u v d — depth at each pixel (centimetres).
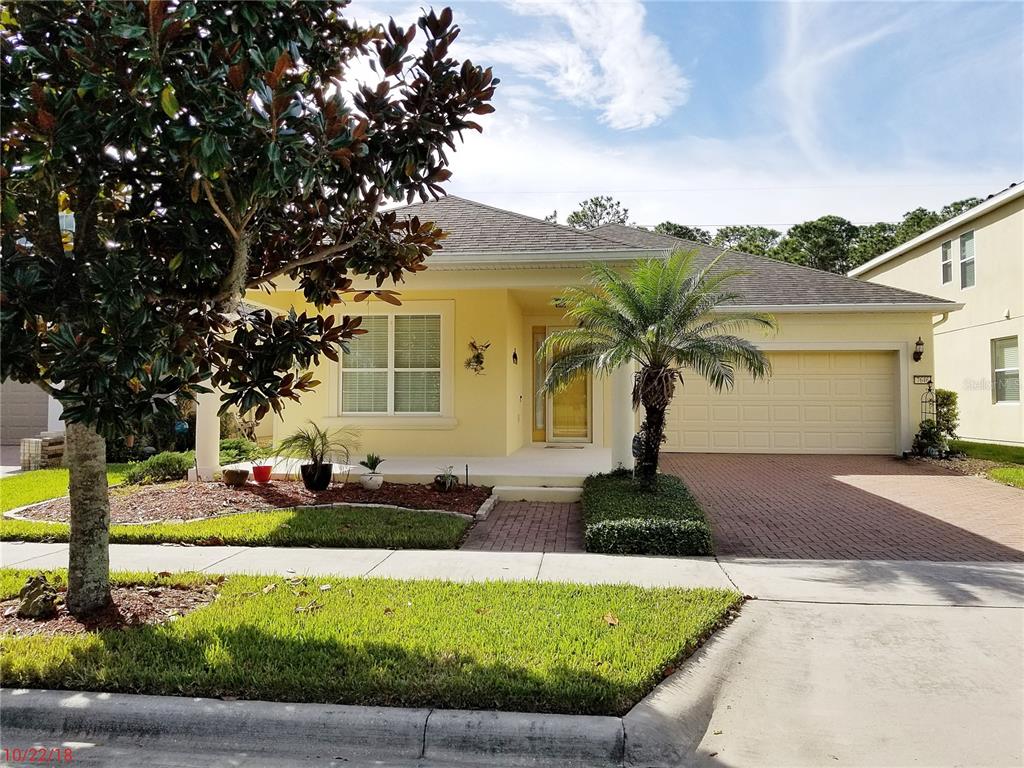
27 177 375
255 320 517
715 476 1246
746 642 452
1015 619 493
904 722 353
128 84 353
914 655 433
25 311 368
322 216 491
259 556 648
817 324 1562
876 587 564
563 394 1438
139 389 406
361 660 378
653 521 695
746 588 557
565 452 1288
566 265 984
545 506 931
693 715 351
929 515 894
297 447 937
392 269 554
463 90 453
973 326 1792
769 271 1752
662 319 855
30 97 356
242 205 405
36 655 385
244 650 392
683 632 433
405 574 586
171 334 414
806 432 1588
